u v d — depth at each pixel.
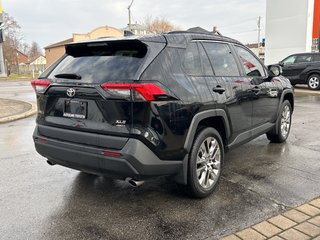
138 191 3.75
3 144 5.99
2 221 3.10
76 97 3.17
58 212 3.27
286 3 18.67
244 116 4.27
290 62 15.10
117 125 2.92
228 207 3.32
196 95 3.32
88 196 3.63
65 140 3.31
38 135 3.61
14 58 59.28
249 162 4.73
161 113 2.96
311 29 18.03
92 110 3.08
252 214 3.17
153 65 3.00
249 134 4.50
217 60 3.93
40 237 2.82
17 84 25.70
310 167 4.48
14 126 7.82
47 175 4.30
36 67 56.88
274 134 5.55
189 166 3.35
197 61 3.59
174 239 2.77
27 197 3.62
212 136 3.64
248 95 4.31
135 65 2.99
